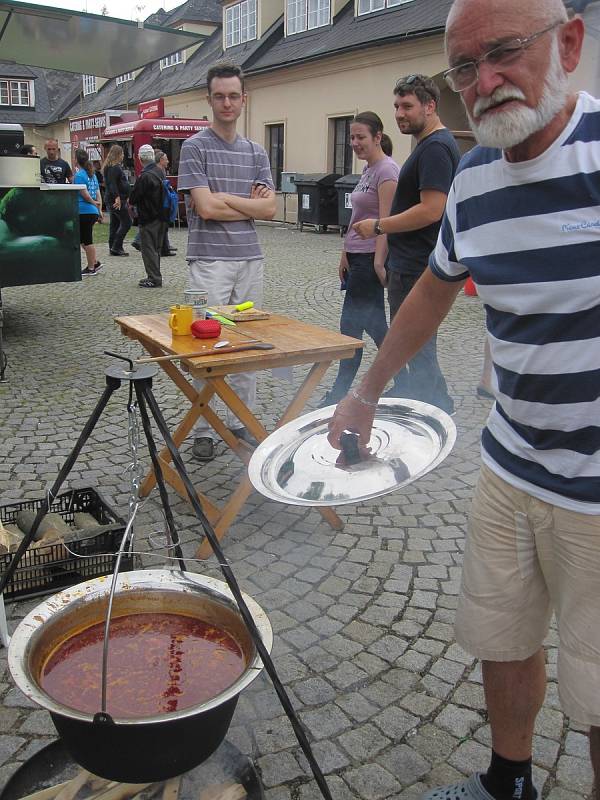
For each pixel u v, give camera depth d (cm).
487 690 177
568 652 154
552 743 209
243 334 330
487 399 515
